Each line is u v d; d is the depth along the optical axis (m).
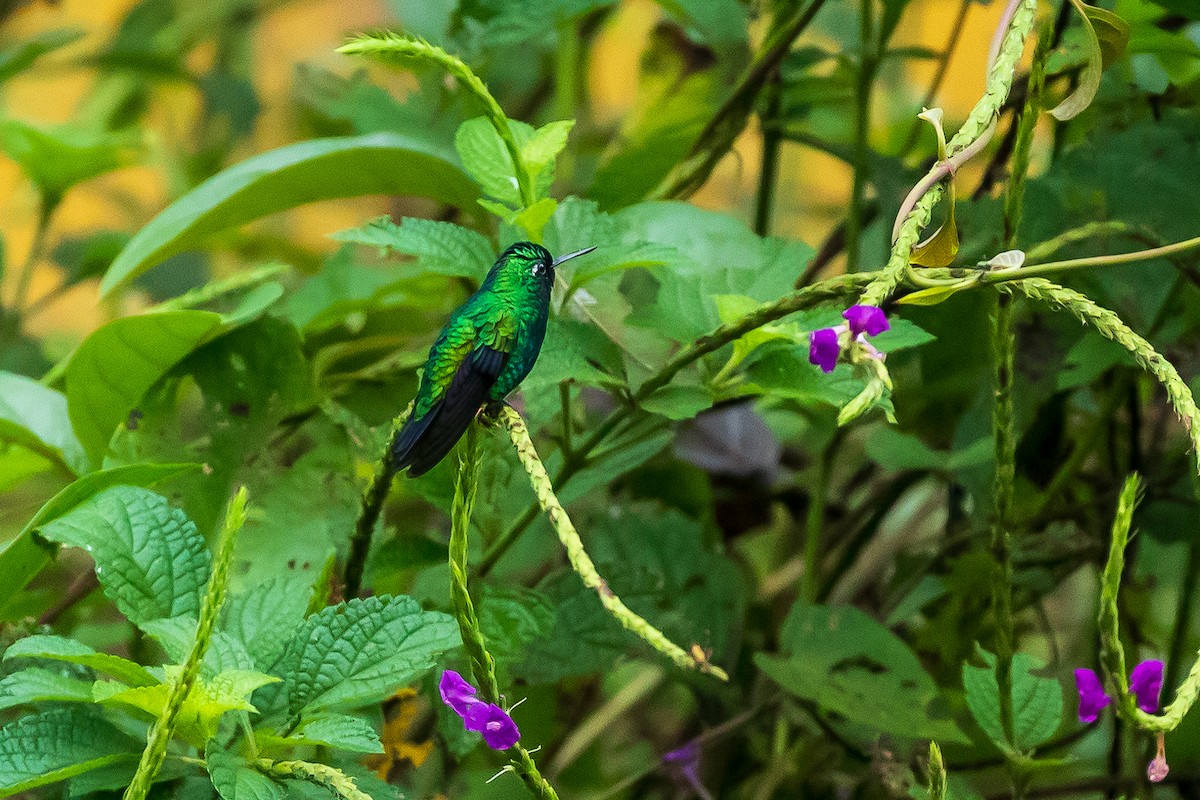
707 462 3.28
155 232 3.02
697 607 3.12
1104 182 3.04
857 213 3.15
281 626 2.87
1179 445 3.16
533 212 2.87
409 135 3.17
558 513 2.77
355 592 2.91
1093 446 3.09
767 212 3.26
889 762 3.07
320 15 5.75
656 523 3.13
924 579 3.13
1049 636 3.13
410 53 2.83
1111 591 2.78
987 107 2.80
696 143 3.15
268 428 3.02
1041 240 3.04
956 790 2.92
